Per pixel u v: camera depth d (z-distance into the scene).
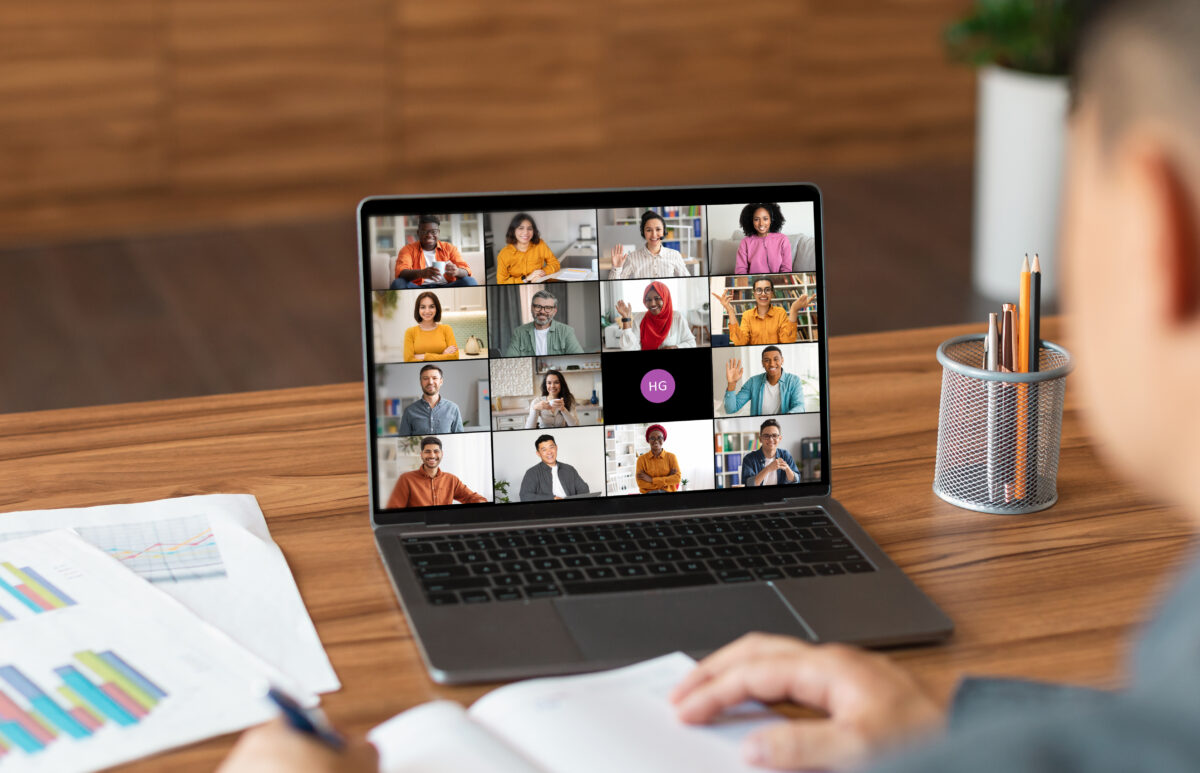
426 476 0.92
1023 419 0.96
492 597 0.81
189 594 0.81
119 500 0.97
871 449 1.11
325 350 3.54
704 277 0.96
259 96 4.46
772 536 0.90
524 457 0.93
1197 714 0.25
